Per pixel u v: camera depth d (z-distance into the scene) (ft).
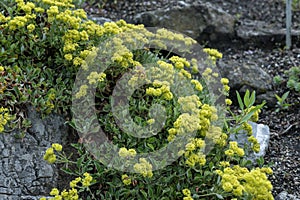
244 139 7.61
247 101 7.15
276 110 8.38
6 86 7.07
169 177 6.77
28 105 7.20
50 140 7.19
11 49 7.29
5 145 7.01
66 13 7.37
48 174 7.03
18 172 6.96
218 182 6.73
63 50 7.26
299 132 8.11
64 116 7.32
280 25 9.82
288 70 8.92
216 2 10.22
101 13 9.74
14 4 7.69
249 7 10.16
